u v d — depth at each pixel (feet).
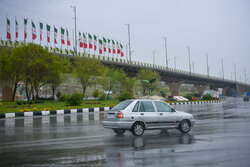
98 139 26.35
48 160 17.54
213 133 29.91
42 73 107.55
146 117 27.96
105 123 28.17
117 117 27.04
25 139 26.84
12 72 108.47
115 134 29.96
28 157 18.45
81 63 137.39
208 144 22.86
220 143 23.35
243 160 17.11
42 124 42.57
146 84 174.81
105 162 16.84
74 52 155.33
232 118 50.37
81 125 40.27
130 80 183.01
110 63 176.24
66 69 132.67
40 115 66.08
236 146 21.91
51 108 76.23
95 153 19.57
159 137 27.02
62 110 71.87
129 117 27.14
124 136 28.17
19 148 21.83
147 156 18.38
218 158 17.70
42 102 109.40
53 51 144.05
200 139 25.61
